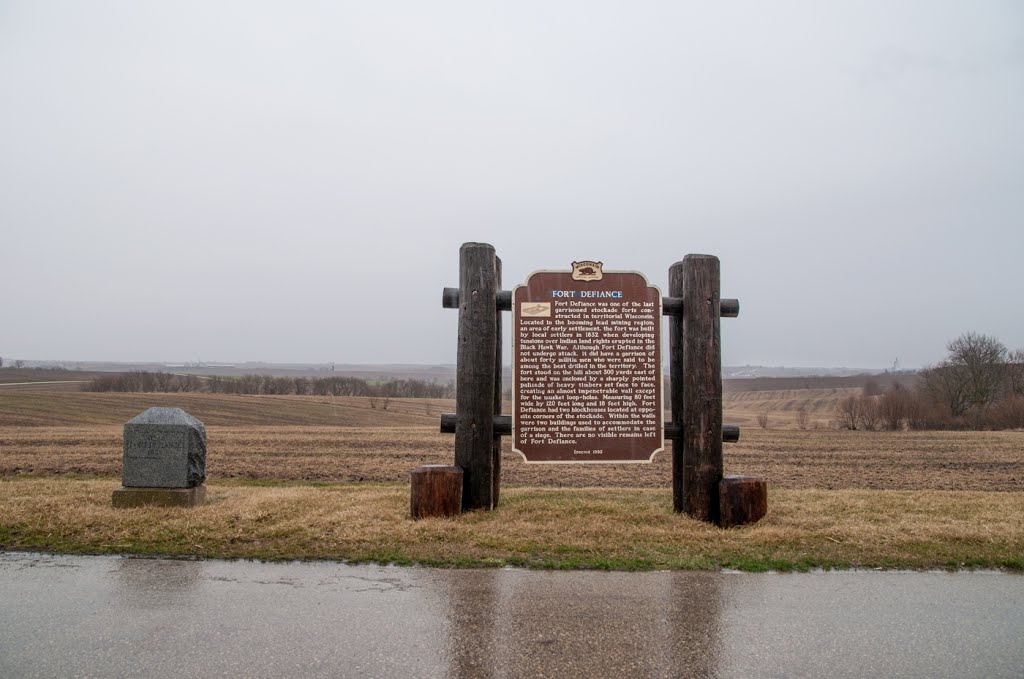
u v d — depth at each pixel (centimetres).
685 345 848
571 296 871
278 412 5206
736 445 2964
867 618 469
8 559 605
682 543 675
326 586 532
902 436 3519
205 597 504
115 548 636
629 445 861
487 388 854
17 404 4797
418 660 395
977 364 4891
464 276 866
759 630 445
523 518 797
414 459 2053
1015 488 1553
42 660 392
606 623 455
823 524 766
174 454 853
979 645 423
